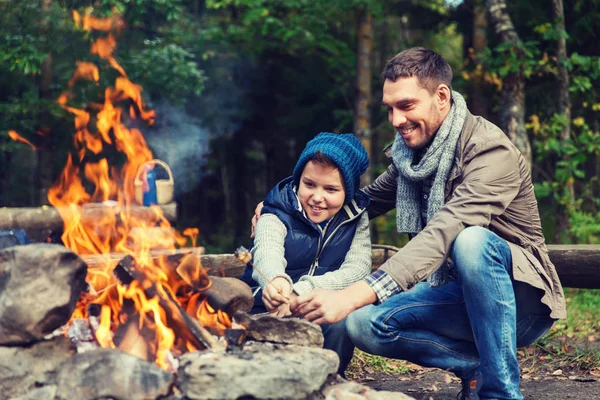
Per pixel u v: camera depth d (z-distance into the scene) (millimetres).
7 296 2256
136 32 10836
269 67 13781
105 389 2164
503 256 2725
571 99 11039
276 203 3146
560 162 9578
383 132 14500
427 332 2939
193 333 2400
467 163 2838
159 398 2186
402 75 2871
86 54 9695
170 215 3529
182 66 9859
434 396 3564
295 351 2408
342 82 13484
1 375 2227
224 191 16922
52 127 10531
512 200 2873
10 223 3180
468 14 11992
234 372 2174
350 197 3105
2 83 10891
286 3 10453
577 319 5527
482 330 2658
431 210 2918
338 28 12953
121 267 2508
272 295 2734
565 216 9609
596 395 3557
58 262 2311
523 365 4211
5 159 12945
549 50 10891
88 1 9336
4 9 8875
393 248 4277
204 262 4035
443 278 2914
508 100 9266
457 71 12156
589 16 10539
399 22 15117
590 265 4215
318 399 2312
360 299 2572
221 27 11602
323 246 3092
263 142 15711
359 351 4281
